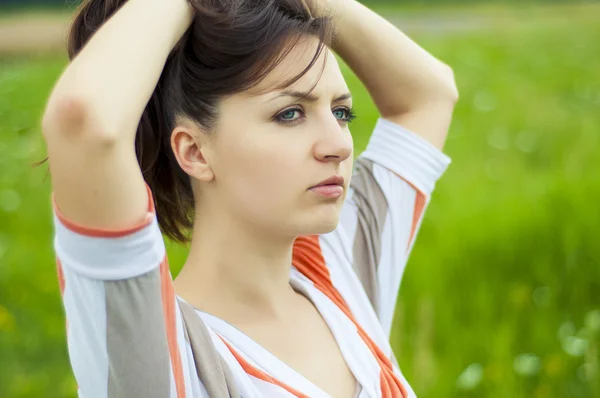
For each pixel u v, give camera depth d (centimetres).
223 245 174
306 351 178
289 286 188
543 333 461
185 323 160
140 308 142
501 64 1499
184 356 152
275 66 161
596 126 998
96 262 139
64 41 183
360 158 217
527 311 479
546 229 524
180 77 168
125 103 138
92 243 138
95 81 136
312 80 164
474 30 2208
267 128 163
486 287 496
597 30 1997
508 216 546
